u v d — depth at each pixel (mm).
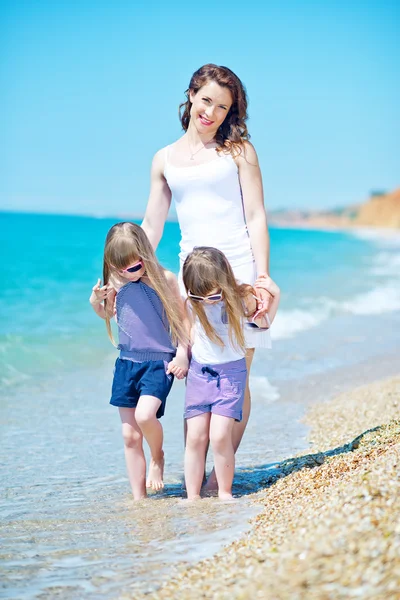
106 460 4898
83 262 18641
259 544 2777
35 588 2658
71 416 6156
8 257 18797
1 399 6695
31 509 3777
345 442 4840
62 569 2846
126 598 2527
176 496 4039
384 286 17906
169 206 4379
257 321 3941
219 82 3971
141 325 3977
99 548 3086
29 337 9523
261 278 3971
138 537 3199
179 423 5941
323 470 3840
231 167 4035
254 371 8102
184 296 4102
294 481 3852
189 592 2465
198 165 4051
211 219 4047
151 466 4117
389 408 5758
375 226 98688
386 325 12125
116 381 4031
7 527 3451
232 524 3266
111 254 3941
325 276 20234
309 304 14281
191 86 4066
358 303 14852
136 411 3875
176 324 3971
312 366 8406
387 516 2551
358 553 2330
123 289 4023
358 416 5707
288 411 6293
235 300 3842
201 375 3898
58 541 3213
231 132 4098
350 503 2799
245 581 2402
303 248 33625
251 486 4090
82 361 8547
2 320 10594
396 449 3674
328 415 5945
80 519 3568
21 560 2967
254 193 4098
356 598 2078
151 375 3943
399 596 2031
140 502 3881
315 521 2748
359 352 9359
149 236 4352
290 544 2602
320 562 2350
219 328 3895
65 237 27344
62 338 9609
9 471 4582
